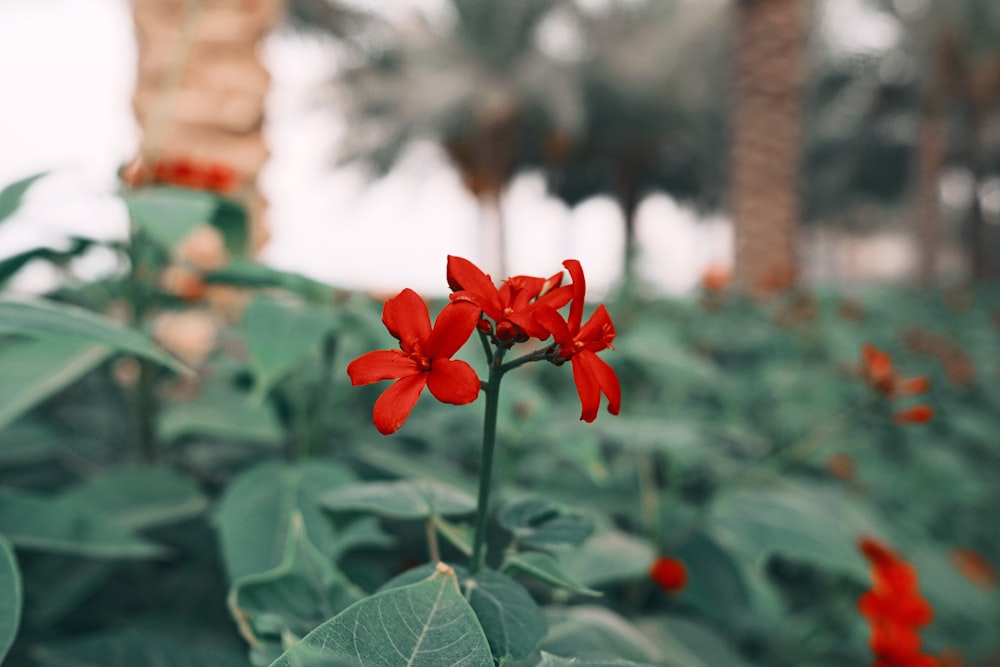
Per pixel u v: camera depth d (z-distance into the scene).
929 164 4.24
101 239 0.35
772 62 1.88
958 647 0.59
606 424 0.39
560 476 0.43
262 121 0.66
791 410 0.70
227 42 0.63
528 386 0.39
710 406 0.69
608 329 0.20
